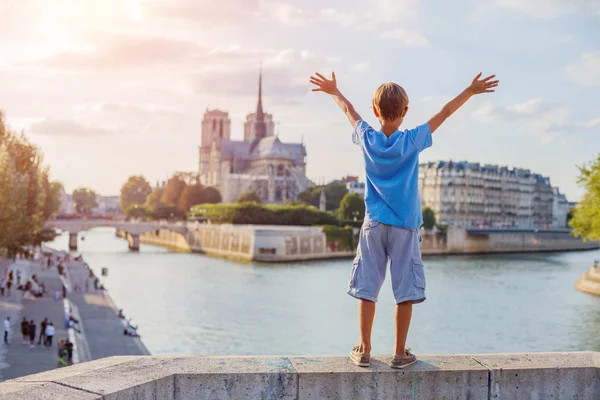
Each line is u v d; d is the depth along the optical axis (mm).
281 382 6926
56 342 50750
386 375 7082
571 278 127938
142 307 86000
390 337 61562
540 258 196875
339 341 64750
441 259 190500
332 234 186250
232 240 188125
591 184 71688
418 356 7727
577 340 62281
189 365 7059
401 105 7785
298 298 96125
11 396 5773
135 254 195125
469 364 7410
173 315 79688
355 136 7969
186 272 137875
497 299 92688
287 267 154000
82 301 82188
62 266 119062
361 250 7758
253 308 85750
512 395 7305
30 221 73312
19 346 48531
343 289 108125
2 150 63875
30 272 110500
